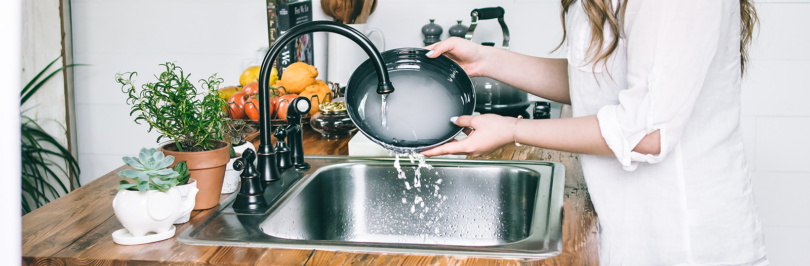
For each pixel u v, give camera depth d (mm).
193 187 813
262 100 962
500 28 2102
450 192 1217
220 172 912
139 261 698
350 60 2090
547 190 1019
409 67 1031
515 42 2109
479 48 1155
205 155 873
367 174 1225
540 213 883
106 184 1057
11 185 310
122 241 752
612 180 869
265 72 934
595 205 896
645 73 731
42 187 2320
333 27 872
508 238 1185
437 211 1222
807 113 2008
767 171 2086
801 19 1936
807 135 2029
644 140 755
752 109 2045
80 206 923
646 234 855
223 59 2314
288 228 948
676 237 832
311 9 2180
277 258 702
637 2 750
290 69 1707
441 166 1211
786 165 2066
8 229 311
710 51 704
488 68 1171
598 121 792
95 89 2400
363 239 1225
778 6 1944
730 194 823
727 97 814
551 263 681
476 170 1201
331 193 1215
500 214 1196
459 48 1147
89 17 2330
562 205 927
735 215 826
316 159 1273
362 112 986
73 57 2371
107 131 2445
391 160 1251
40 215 877
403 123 979
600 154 821
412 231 1228
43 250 733
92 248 740
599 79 862
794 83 1993
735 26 795
